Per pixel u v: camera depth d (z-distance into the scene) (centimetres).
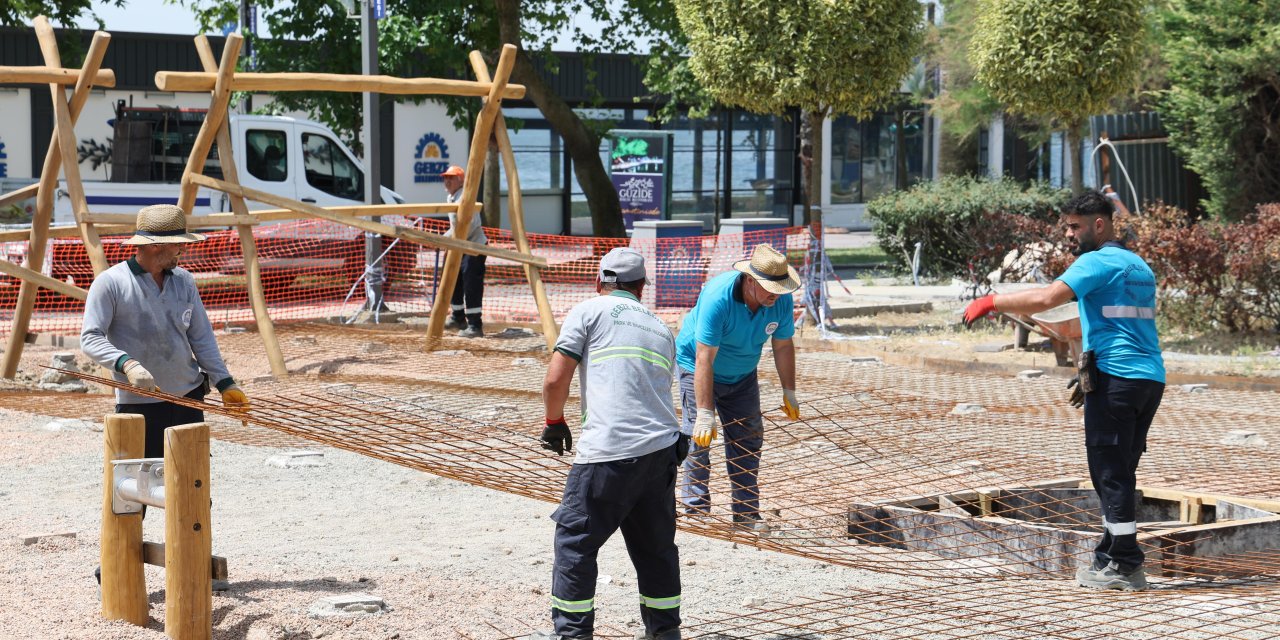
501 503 723
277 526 659
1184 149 2130
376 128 1566
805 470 812
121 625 473
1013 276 1647
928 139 3728
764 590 565
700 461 691
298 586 541
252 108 2416
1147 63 2269
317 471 797
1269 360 1252
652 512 473
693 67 1580
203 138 1103
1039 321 1144
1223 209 2078
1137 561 572
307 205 1134
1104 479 574
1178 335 1431
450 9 2056
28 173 2569
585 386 473
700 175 3212
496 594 541
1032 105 1662
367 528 660
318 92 2106
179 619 457
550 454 815
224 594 527
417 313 1623
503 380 1137
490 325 1517
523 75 2259
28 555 579
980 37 1716
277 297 1780
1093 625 502
